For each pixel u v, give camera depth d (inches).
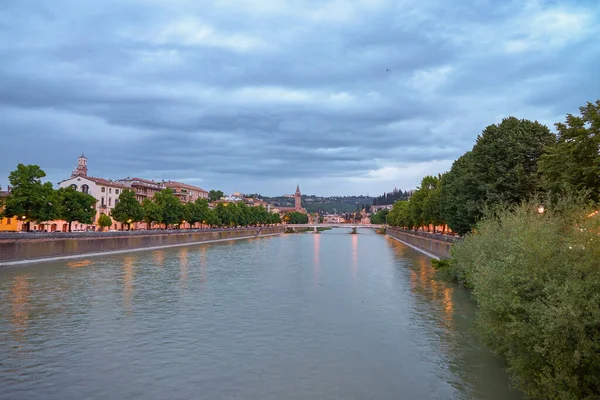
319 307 1336.1
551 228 682.8
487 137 2038.6
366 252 3767.2
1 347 928.9
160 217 4785.9
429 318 1190.9
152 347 930.1
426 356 877.8
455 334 1034.1
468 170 2174.0
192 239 5000.0
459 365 826.8
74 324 1120.8
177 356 873.5
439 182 3683.6
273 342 968.3
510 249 712.4
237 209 7578.7
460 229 2310.5
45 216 2977.4
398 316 1214.9
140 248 3784.5
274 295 1549.0
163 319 1177.4
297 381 749.9
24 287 1689.2
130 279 1952.5
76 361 844.6
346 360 853.8
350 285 1786.4
